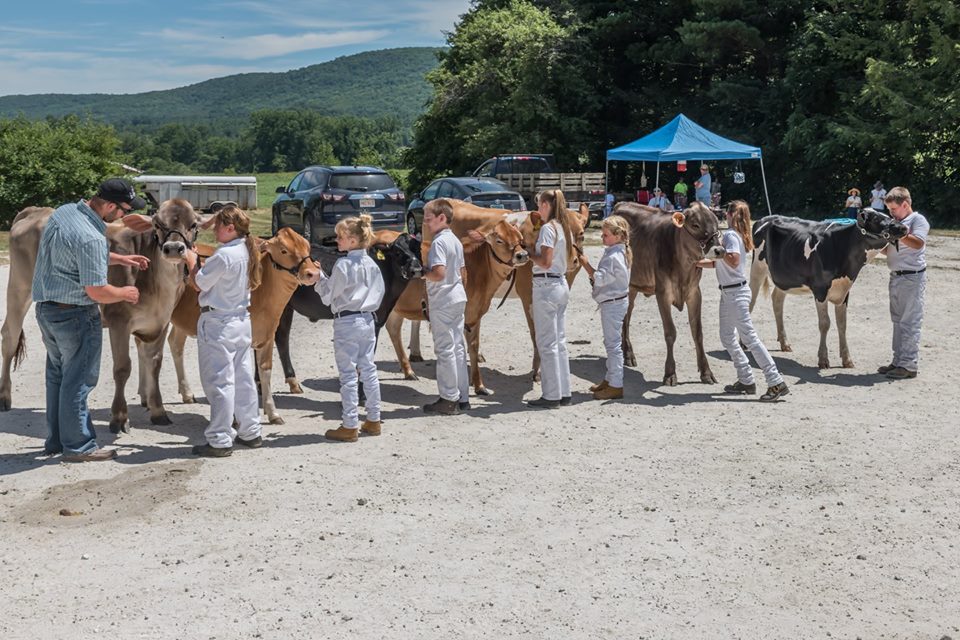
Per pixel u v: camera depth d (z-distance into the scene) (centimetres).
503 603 504
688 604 505
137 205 740
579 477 710
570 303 1556
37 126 3225
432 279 853
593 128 4156
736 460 751
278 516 628
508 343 1259
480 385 988
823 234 1070
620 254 939
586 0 4281
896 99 3117
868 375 1059
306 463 740
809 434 823
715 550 576
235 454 763
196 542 584
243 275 751
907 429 837
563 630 475
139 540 586
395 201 2222
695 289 1022
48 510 636
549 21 4238
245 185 4344
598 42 4262
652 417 886
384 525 612
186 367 1097
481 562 556
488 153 4194
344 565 551
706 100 4075
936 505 651
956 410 902
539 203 908
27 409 912
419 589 520
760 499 663
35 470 720
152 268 793
